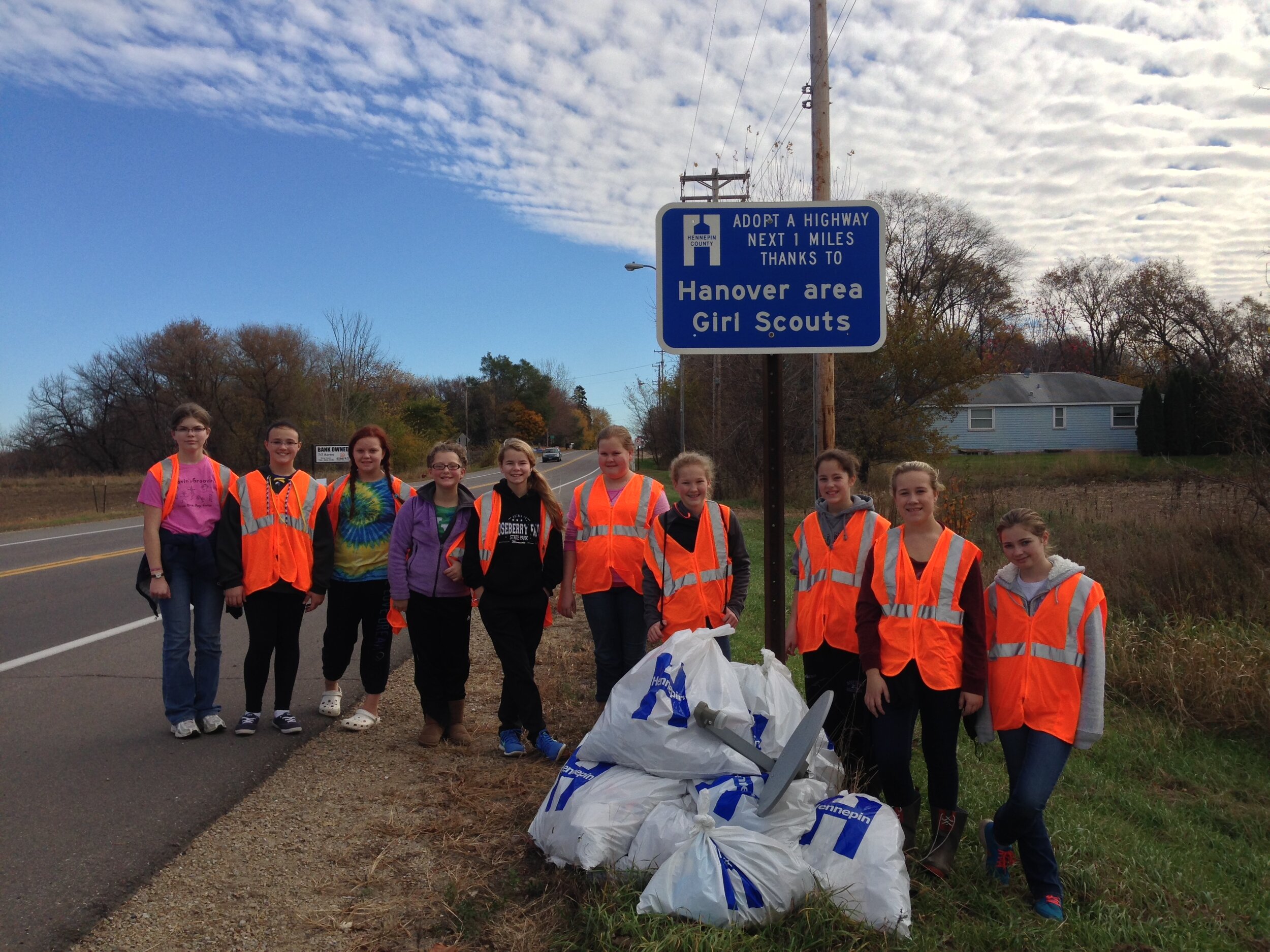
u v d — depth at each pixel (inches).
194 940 112.5
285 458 199.8
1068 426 1643.7
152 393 2191.2
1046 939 113.6
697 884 109.8
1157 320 1887.3
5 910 120.5
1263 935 125.4
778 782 119.9
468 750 187.0
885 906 111.0
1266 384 367.6
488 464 3388.3
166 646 194.4
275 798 160.6
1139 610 304.2
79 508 1090.1
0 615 348.8
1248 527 352.8
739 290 176.7
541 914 117.4
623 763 135.3
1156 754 207.3
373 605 206.2
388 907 120.9
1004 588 133.1
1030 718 127.3
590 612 192.2
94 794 163.8
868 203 176.2
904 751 133.5
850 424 898.7
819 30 390.9
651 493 192.5
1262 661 241.9
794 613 167.9
